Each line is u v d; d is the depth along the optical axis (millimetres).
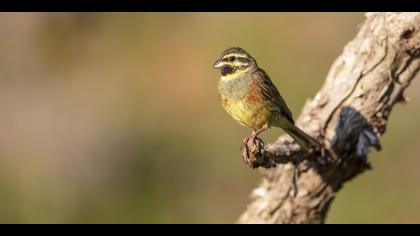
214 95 16375
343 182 8750
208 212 14820
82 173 15328
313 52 15688
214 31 16688
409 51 8117
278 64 15688
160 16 17234
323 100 8469
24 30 16969
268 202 8914
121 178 15422
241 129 15391
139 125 16203
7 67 16672
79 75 17000
